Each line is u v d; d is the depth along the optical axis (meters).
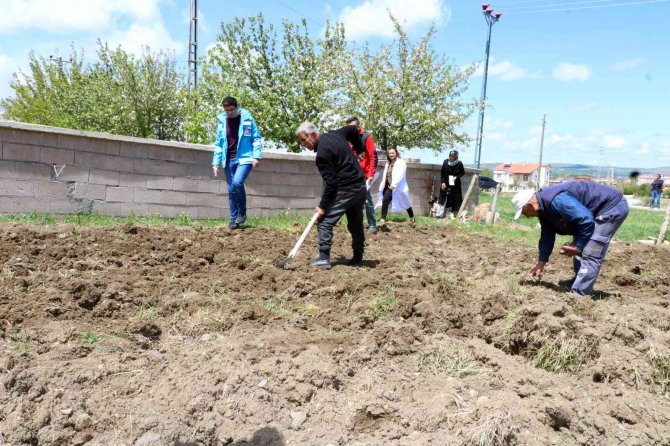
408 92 19.20
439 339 4.59
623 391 3.90
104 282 5.32
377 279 6.10
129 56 26.28
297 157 12.09
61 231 7.36
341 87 19.56
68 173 8.99
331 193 6.54
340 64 19.48
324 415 3.45
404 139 19.34
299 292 5.64
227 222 10.54
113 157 9.48
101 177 9.38
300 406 3.52
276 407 3.46
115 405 3.36
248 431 3.23
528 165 122.31
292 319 4.88
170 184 10.25
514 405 3.56
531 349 4.49
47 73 33.25
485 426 3.23
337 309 5.26
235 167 9.09
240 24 22.69
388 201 11.88
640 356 4.30
